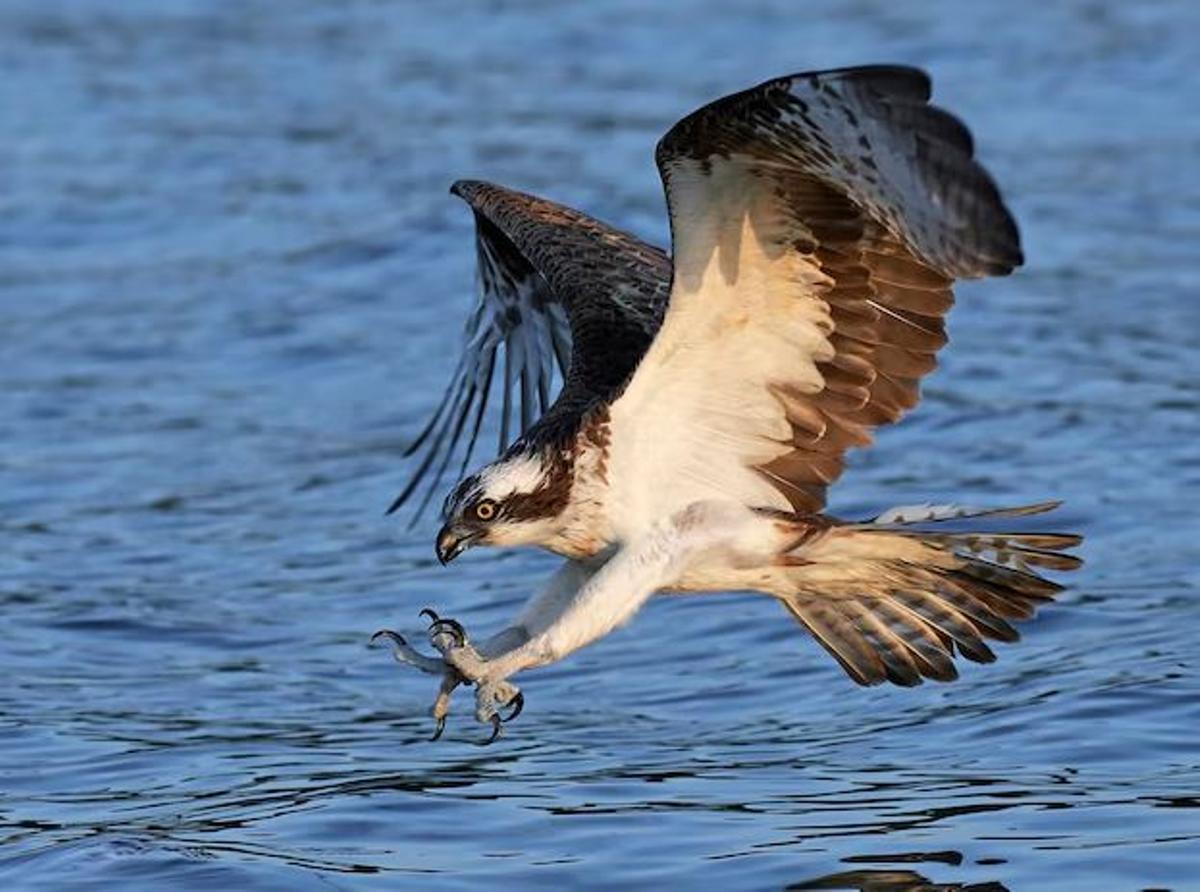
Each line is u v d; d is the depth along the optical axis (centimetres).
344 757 1334
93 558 1720
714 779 1263
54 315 2327
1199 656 1389
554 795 1245
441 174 2705
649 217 2466
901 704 1374
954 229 936
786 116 968
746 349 1064
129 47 3316
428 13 3462
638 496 1070
